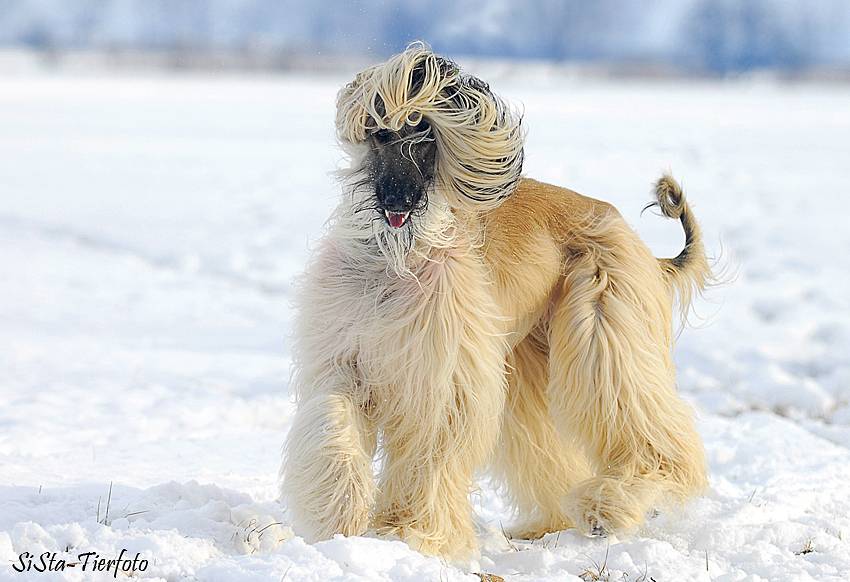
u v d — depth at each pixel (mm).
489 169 4520
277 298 14125
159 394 8742
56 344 10656
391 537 4551
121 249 17516
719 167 27922
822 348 11461
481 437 4695
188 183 25297
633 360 5156
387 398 4730
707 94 69312
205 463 6586
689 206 6117
